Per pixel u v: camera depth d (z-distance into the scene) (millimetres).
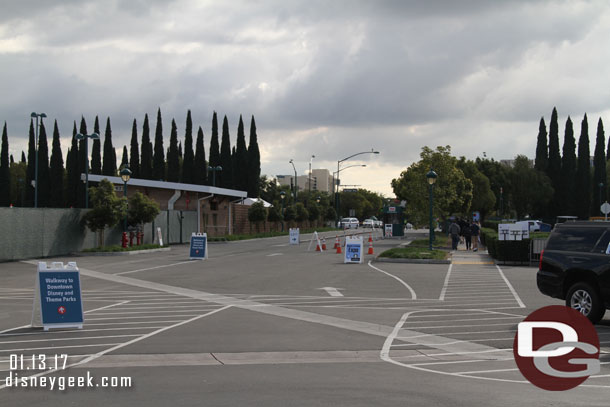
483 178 76375
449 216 63219
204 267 27250
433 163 52156
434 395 7469
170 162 89250
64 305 12078
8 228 30234
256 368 9016
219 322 12984
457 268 27328
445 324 12945
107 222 36250
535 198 89812
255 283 20828
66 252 34750
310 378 8383
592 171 101625
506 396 7465
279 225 80438
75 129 90875
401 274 24297
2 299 16688
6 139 86188
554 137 91688
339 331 12062
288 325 12672
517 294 18141
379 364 9391
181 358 9672
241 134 89438
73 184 87438
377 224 107312
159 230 42250
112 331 11906
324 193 124438
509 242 29516
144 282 21203
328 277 22922
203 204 56219
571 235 13227
